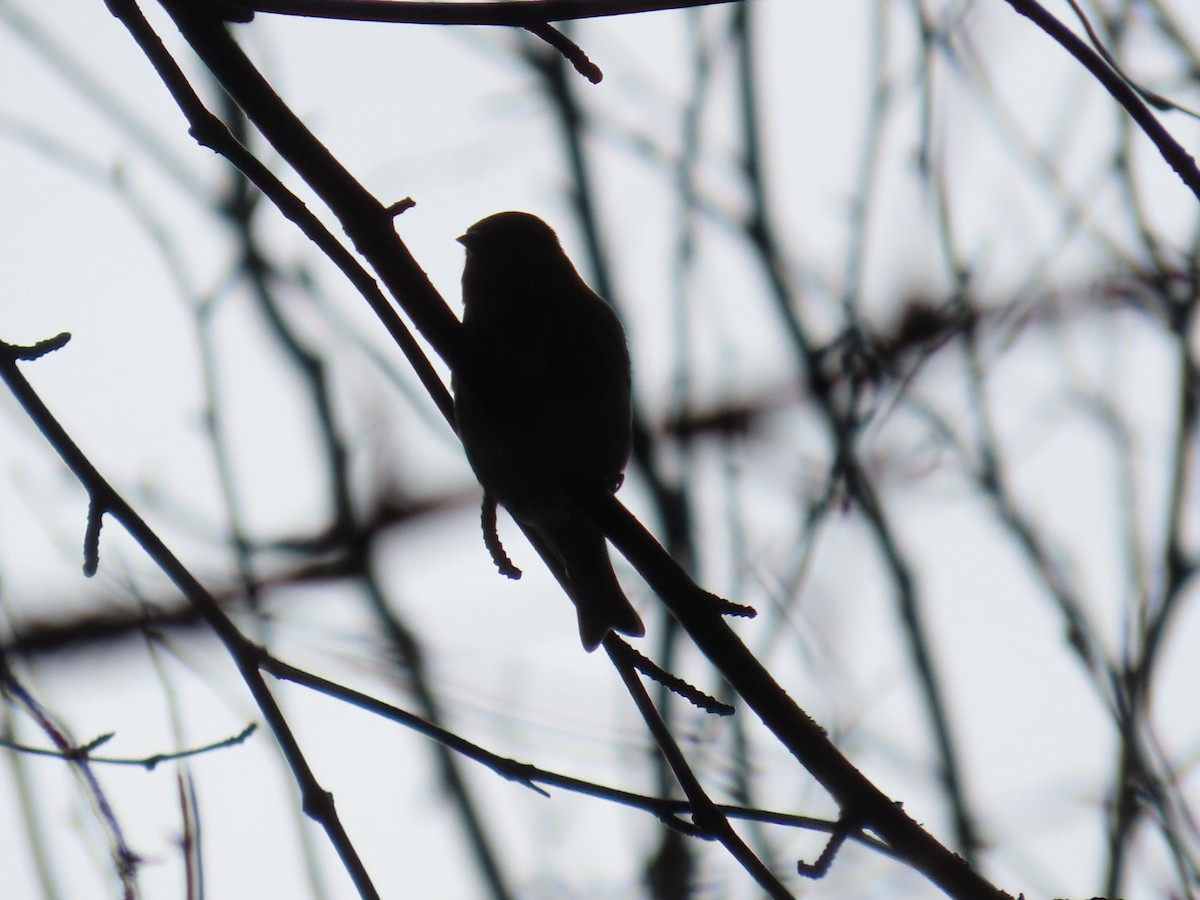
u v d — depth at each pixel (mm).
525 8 6086
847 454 10039
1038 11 5984
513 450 6477
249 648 5621
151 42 6348
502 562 6859
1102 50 6246
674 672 9742
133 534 5711
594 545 7066
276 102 6406
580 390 8273
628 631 6941
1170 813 8516
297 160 6391
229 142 6371
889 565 10016
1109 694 8898
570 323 8445
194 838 5934
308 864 7871
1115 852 8461
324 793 5395
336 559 10062
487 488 7016
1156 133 5844
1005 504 9922
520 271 8617
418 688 9469
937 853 5391
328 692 5625
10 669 6398
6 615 7211
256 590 9281
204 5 6234
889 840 5422
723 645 5734
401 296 6418
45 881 6941
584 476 6199
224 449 9500
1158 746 8719
